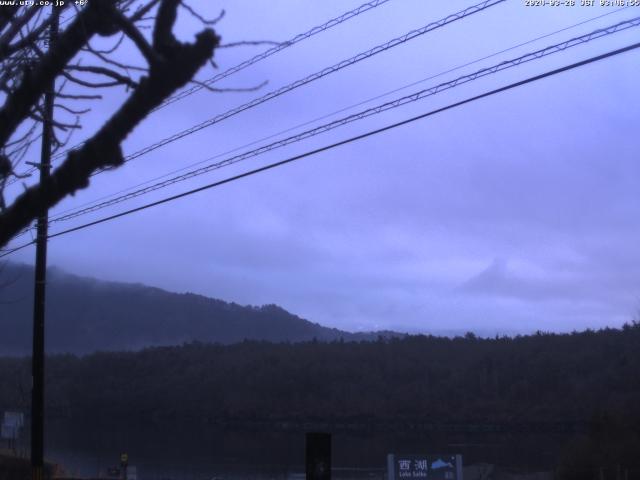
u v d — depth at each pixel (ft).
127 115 11.92
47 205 12.64
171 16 11.49
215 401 269.23
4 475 80.18
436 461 61.16
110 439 209.15
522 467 125.18
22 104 12.70
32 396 54.24
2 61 13.76
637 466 91.40
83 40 12.53
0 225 12.80
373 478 108.58
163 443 197.57
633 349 214.28
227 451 178.40
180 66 11.44
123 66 13.47
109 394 295.89
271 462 151.43
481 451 159.84
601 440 96.94
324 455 34.91
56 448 177.06
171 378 289.94
